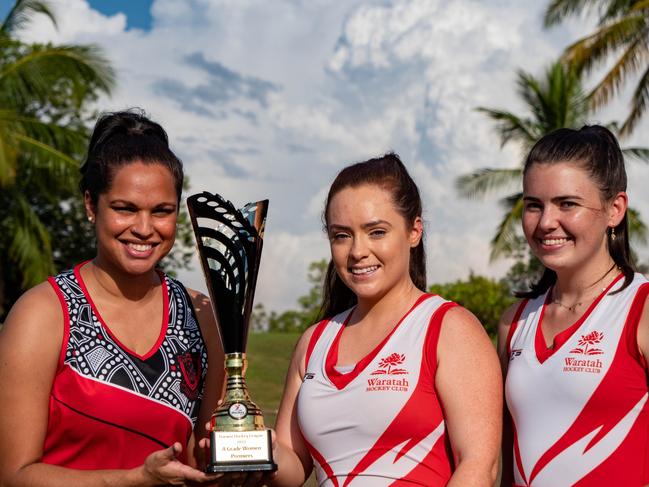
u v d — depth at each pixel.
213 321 3.23
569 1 20.50
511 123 20.94
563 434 2.83
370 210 2.97
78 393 2.88
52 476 2.78
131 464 2.93
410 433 2.82
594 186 2.92
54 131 17.78
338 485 2.87
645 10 19.78
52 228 23.33
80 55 17.12
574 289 3.00
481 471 2.71
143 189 2.91
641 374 2.77
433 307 2.95
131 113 3.14
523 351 3.01
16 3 17.83
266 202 3.26
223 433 2.92
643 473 2.74
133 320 3.02
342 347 3.07
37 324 2.87
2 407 2.84
